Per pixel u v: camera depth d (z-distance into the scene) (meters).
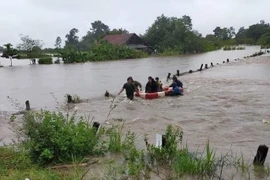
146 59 60.25
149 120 11.96
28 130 7.24
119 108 14.51
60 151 7.09
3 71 40.31
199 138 9.41
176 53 77.06
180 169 6.63
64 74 33.75
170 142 7.43
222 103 15.17
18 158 6.88
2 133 10.27
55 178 6.01
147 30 85.50
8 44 52.38
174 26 84.25
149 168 6.80
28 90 22.19
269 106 14.12
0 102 17.48
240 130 10.28
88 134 7.71
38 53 62.09
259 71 30.31
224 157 7.48
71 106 15.48
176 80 18.64
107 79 27.75
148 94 16.72
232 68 34.81
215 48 110.50
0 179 5.84
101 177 6.24
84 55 59.03
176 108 14.28
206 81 24.16
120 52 64.44
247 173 6.65
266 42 64.19
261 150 7.04
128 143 8.36
